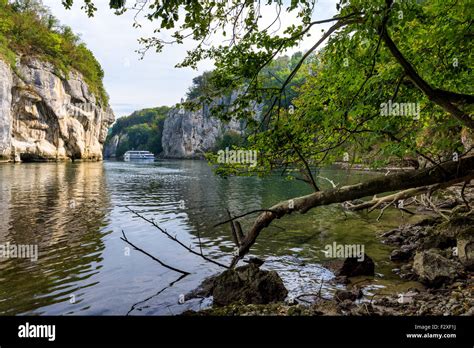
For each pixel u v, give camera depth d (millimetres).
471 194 19531
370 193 8414
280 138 7910
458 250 10531
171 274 11445
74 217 20625
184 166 100688
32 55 95062
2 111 77188
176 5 4852
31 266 11969
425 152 9734
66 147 107688
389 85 7312
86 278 10945
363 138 8773
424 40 7945
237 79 7410
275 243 15398
